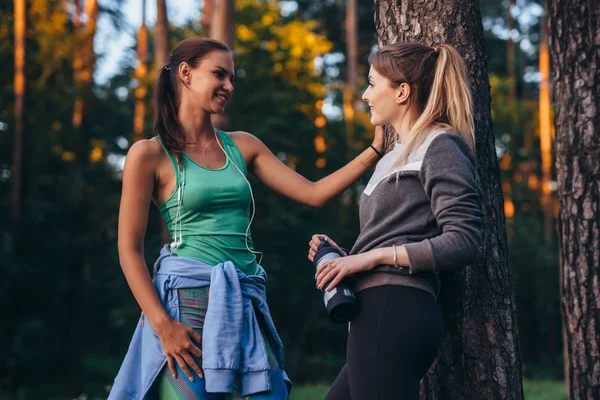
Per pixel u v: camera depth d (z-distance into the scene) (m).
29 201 14.60
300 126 18.27
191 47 2.54
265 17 18.11
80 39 15.26
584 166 3.67
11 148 15.43
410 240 2.18
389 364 2.11
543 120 21.73
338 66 26.70
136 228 2.43
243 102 17.03
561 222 3.79
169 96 2.57
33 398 13.74
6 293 14.16
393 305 2.14
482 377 2.75
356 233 18.84
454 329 2.76
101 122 16.52
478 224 2.12
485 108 2.90
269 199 17.08
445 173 2.13
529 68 29.38
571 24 3.75
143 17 16.20
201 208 2.47
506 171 24.72
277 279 17.34
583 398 3.62
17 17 14.34
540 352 24.09
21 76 14.29
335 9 27.23
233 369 2.31
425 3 2.91
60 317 14.96
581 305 3.64
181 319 2.39
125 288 17.33
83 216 15.17
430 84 2.36
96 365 17.61
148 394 2.40
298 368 17.88
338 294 2.17
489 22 29.66
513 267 23.20
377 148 2.75
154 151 2.48
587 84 3.69
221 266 2.44
